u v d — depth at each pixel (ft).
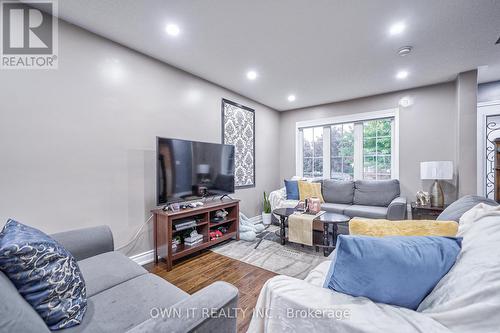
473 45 7.84
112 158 7.50
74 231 5.23
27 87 5.90
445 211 5.75
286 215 9.77
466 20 6.50
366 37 7.38
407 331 2.16
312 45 7.86
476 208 4.04
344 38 7.45
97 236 5.42
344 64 9.32
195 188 9.49
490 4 5.84
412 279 2.54
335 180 13.80
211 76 10.49
